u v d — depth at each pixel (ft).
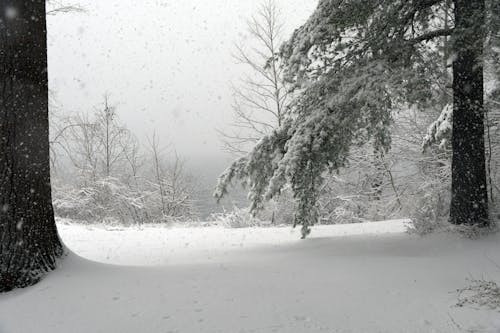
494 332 12.59
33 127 18.40
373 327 13.16
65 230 45.42
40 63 19.06
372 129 32.14
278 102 69.92
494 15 22.00
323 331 12.80
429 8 30.42
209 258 26.30
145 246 33.68
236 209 66.80
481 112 28.58
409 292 16.57
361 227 44.91
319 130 26.27
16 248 17.17
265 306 14.74
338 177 70.38
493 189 34.96
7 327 13.62
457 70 28.84
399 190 66.85
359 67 26.61
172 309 14.38
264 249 30.09
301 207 27.58
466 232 26.91
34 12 18.93
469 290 16.49
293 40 29.73
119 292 16.08
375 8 27.32
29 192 17.94
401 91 24.76
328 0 26.43
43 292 16.25
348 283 17.74
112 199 87.30
